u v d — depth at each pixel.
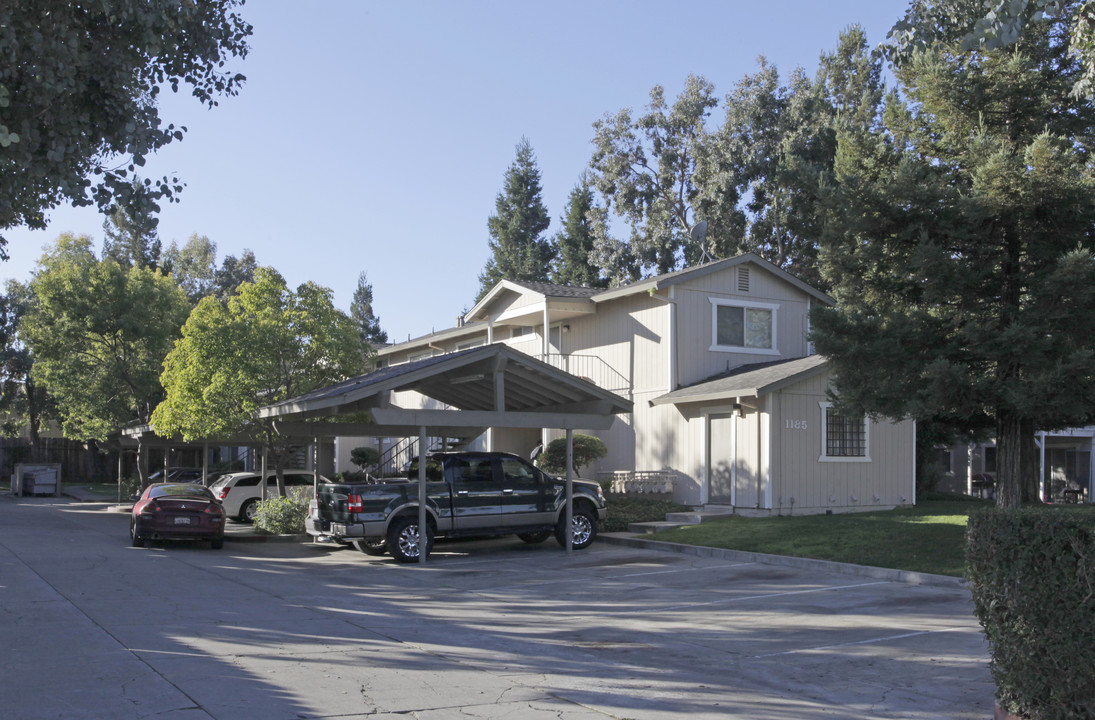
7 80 9.28
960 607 10.88
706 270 23.94
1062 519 5.61
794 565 14.70
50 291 31.61
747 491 21.02
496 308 29.05
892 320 13.77
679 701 7.02
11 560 15.75
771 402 20.62
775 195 40.41
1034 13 9.58
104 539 20.27
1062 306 12.58
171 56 11.34
